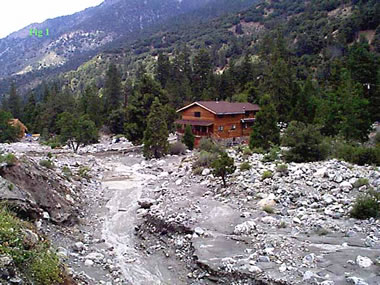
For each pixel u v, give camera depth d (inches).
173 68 3577.8
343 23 4170.8
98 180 1099.3
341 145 1050.1
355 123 1432.1
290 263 427.5
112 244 583.2
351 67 1982.0
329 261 424.8
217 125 2009.1
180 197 783.7
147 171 1264.8
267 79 2642.7
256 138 1378.0
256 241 505.4
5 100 4362.7
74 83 7047.2
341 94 1594.5
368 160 912.3
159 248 551.2
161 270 476.4
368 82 1900.8
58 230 597.9
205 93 2974.9
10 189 564.4
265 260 439.5
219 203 709.3
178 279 447.2
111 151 1881.2
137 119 2063.2
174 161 1489.9
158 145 1581.0
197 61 3425.2
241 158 1121.4
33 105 3996.1
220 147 1464.1
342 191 677.3
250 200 709.3
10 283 302.5
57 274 361.4
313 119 1855.3
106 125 3132.4
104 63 7598.4
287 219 592.7
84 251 535.2
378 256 433.7
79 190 891.4
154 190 917.2
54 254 413.7
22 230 415.5
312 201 659.4
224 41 6806.1
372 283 366.6
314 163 889.5
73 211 709.9
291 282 382.0
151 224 642.8
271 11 7716.5
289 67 2866.6
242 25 7573.8
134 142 2068.2
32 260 354.3
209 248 495.2
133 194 920.9
